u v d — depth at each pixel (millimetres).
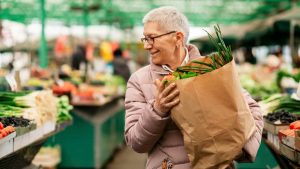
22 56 11656
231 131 2518
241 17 18828
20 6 12305
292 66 10492
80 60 13016
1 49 9344
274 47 15461
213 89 2490
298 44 11086
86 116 7855
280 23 10633
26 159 4344
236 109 2518
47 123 4961
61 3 13547
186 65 2602
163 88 2594
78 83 10336
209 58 2613
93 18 17625
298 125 3334
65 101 5930
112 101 10375
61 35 15977
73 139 7859
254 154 2682
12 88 5332
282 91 7965
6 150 3412
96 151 7871
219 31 2611
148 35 2812
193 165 2605
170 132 2805
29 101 4609
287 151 3092
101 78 12750
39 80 9109
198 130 2518
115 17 17734
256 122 2906
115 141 10242
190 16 18625
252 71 12758
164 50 2811
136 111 2900
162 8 2838
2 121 3725
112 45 17250
